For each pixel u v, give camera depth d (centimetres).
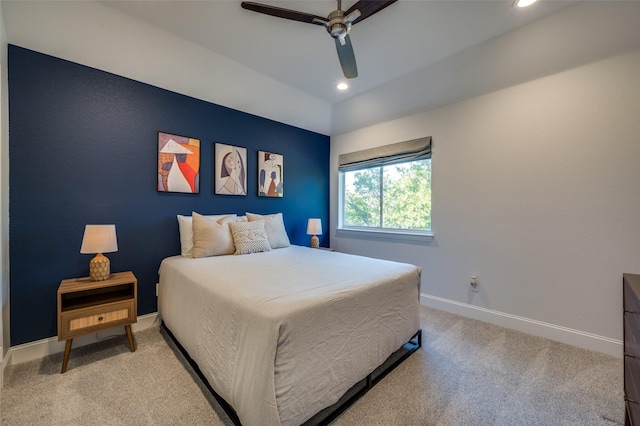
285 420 116
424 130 313
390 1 158
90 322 189
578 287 216
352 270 201
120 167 238
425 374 178
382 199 369
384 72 277
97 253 207
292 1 186
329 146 432
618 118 198
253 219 310
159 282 253
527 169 240
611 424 136
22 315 195
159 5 190
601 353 204
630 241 196
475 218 273
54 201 208
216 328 150
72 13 188
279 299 137
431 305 306
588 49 202
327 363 137
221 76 272
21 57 194
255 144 339
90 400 152
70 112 213
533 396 156
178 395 156
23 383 167
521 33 211
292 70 277
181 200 275
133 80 243
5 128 184
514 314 248
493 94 258
